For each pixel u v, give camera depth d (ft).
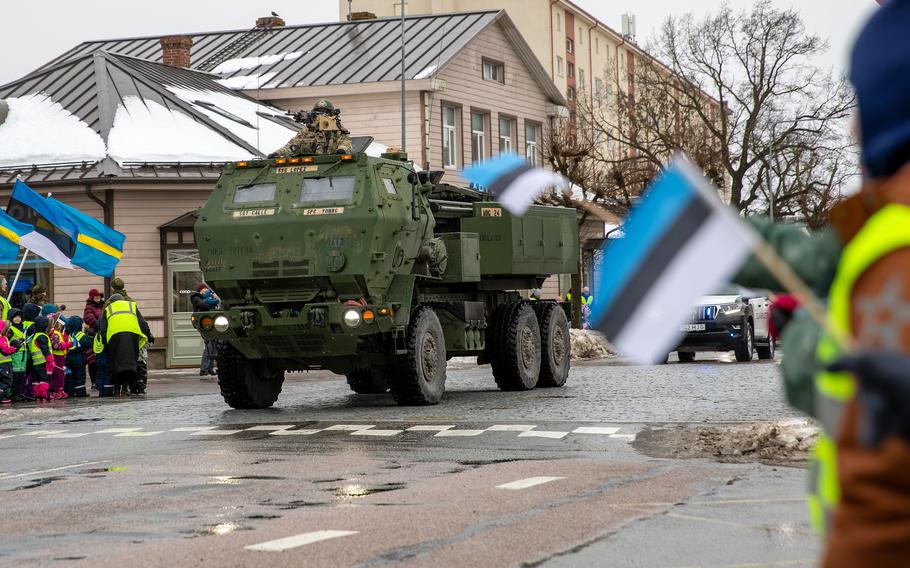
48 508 45.47
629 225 10.71
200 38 248.93
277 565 31.94
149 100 184.34
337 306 88.74
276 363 94.58
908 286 9.77
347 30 230.48
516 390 105.70
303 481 51.55
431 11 372.38
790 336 11.64
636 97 315.17
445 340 99.14
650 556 32.83
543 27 367.66
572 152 226.38
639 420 75.66
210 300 139.54
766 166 279.90
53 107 181.57
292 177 92.38
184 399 107.65
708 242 10.40
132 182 166.61
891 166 10.39
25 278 170.71
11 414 95.91
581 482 49.21
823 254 11.39
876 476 9.69
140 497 47.73
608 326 10.45
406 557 32.83
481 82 225.76
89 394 123.65
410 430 73.20
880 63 10.36
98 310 123.75
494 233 105.60
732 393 95.20
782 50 273.95
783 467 54.08
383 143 210.79
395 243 91.56
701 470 53.21
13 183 167.32
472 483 49.75
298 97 213.66
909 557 9.73
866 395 9.55
